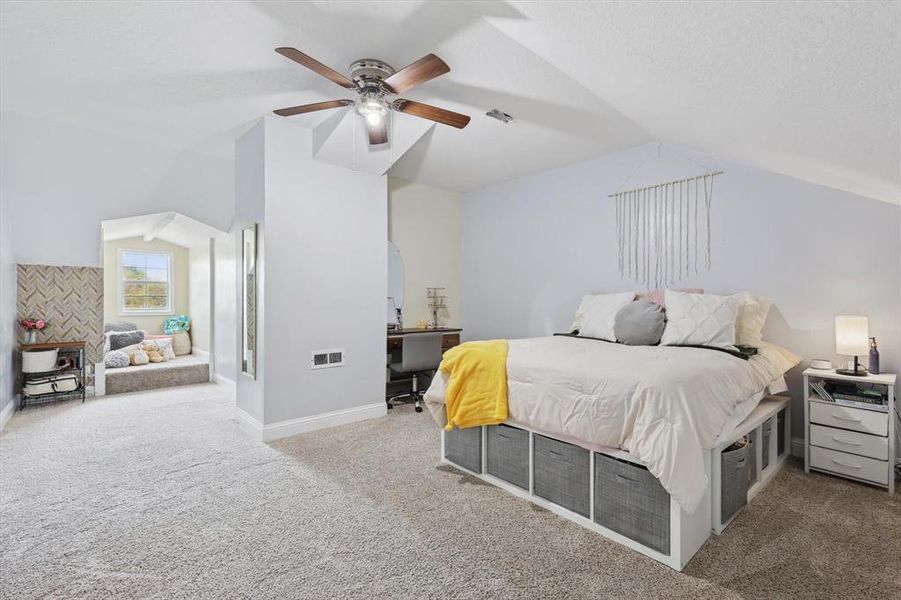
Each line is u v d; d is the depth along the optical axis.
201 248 6.40
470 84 2.72
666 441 1.76
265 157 3.30
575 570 1.75
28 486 2.47
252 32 2.20
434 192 5.37
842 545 1.92
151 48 2.37
